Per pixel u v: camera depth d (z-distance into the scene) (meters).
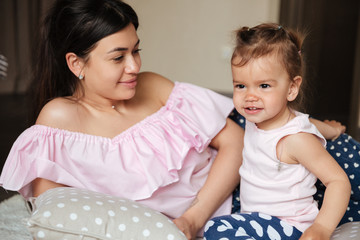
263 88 1.18
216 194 1.37
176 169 1.28
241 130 1.50
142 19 5.56
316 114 4.54
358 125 3.30
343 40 4.49
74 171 1.25
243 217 1.22
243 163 1.33
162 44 5.56
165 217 1.17
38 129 1.24
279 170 1.22
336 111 4.64
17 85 5.20
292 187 1.22
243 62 1.17
